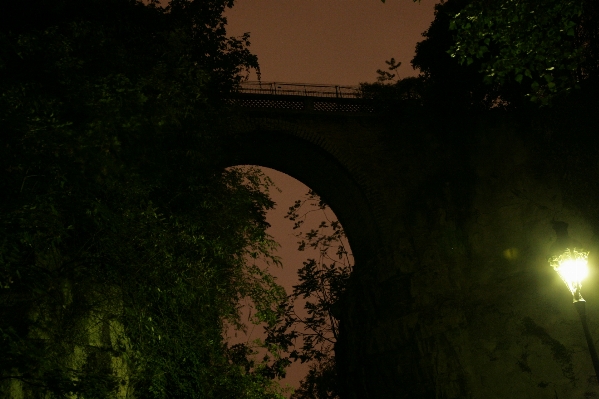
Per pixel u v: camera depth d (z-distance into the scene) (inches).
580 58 511.2
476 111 1141.1
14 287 332.8
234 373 476.7
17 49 344.2
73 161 311.6
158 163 457.7
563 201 989.8
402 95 1170.6
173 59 504.7
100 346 411.8
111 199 379.2
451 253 1057.5
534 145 1061.8
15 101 307.1
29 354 278.5
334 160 1136.2
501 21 490.3
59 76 370.6
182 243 454.6
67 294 372.8
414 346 986.1
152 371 422.9
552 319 925.2
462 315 981.8
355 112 1161.4
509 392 905.5
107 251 373.4
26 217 288.2
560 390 880.9
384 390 1024.2
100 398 316.5
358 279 1165.1
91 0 495.2
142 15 625.9
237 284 492.4
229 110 669.9
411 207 1121.4
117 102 363.3
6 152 295.3
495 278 1009.5
